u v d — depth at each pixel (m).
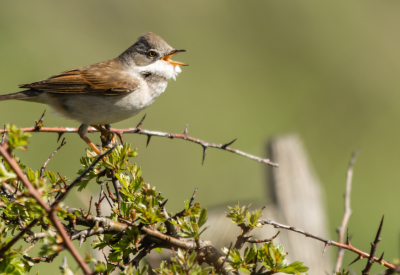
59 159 12.72
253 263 3.82
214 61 17.08
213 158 14.84
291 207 7.10
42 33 15.74
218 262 3.91
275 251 3.75
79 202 6.06
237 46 17.67
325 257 7.01
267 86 16.78
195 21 17.81
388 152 14.55
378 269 9.76
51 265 8.12
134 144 14.69
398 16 17.75
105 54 16.23
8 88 14.27
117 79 7.33
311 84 16.67
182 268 3.44
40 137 13.05
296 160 7.39
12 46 15.13
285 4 18.25
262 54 17.39
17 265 3.44
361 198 13.20
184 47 17.20
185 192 13.89
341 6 18.05
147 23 17.33
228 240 6.14
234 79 16.98
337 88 16.52
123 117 7.60
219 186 11.19
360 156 14.46
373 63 16.97
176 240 3.93
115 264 3.95
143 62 7.83
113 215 4.02
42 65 14.91
